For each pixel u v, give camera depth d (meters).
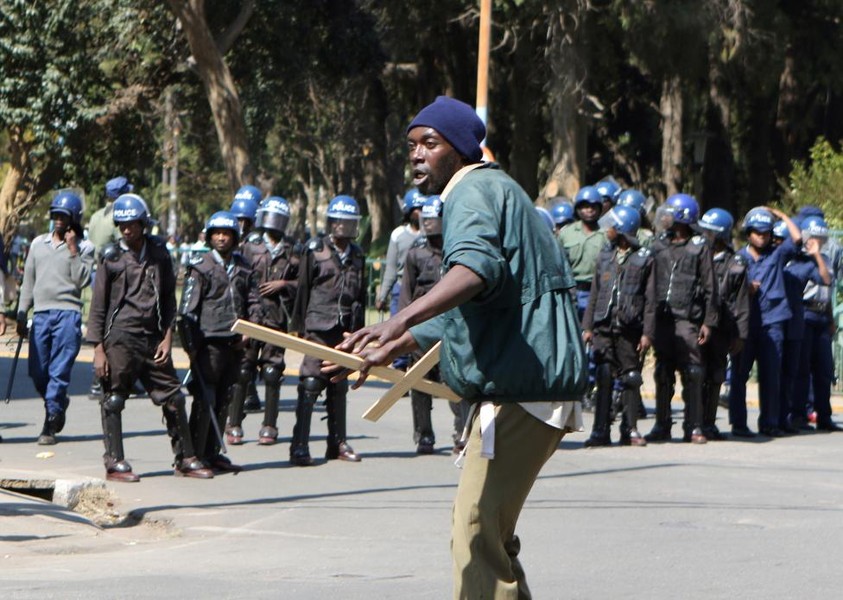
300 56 41.16
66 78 35.84
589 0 39.09
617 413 18.83
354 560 9.87
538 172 50.91
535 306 5.90
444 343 5.98
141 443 16.52
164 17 38.69
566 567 9.47
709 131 50.09
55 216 15.99
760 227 18.17
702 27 38.84
